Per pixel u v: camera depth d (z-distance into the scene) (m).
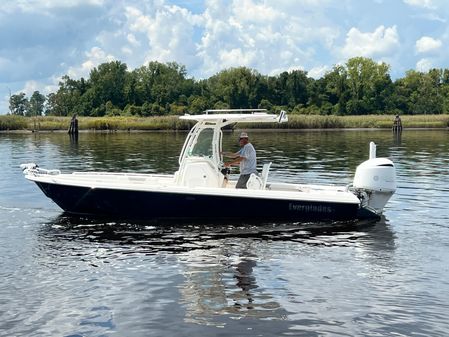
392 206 13.28
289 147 33.94
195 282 7.62
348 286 7.50
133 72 116.62
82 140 43.66
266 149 32.22
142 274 7.96
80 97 111.62
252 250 9.27
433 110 113.06
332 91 111.38
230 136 47.72
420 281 7.71
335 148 32.94
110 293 7.20
